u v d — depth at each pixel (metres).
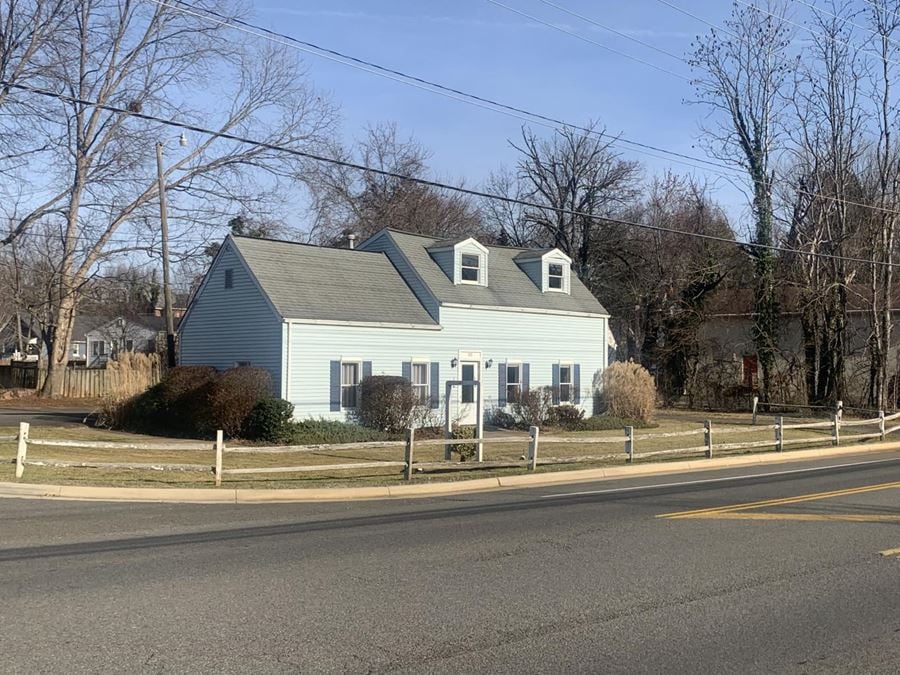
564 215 50.53
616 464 19.81
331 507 13.30
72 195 36.41
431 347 28.22
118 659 5.55
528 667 5.52
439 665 5.54
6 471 15.40
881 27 33.66
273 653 5.73
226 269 27.00
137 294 70.94
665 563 8.69
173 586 7.59
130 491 14.02
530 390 29.86
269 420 22.72
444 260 29.98
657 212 47.22
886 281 37.66
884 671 5.52
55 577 7.91
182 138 35.00
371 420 25.59
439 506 13.39
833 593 7.48
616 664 5.60
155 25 35.16
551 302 32.31
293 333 24.73
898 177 35.00
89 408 34.16
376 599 7.20
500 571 8.31
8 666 5.39
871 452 25.27
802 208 38.94
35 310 42.75
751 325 42.97
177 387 24.12
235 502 13.98
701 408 42.88
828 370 39.38
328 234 54.91
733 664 5.62
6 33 30.56
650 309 44.72
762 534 10.32
